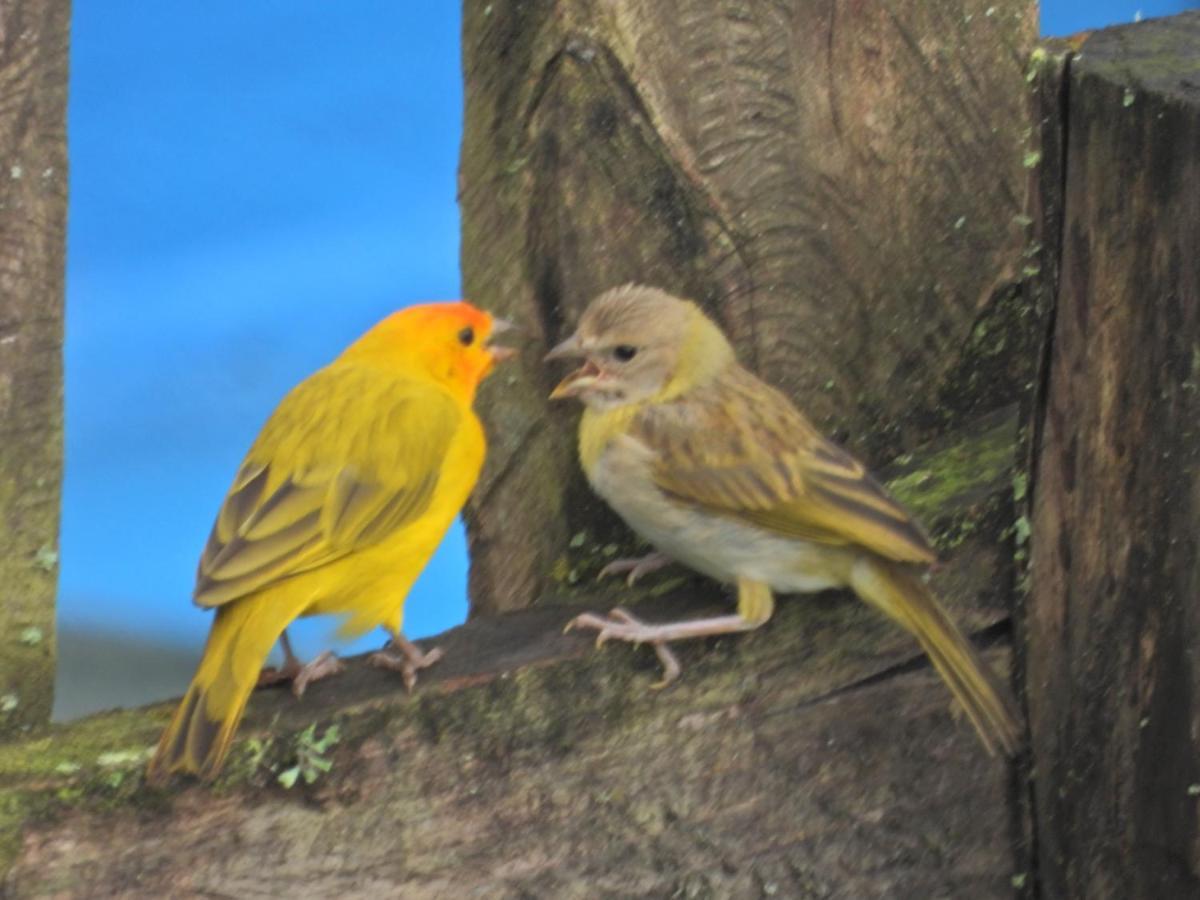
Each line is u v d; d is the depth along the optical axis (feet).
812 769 25.11
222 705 22.63
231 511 25.89
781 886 25.03
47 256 23.03
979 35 27.45
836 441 27.50
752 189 26.53
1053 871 25.31
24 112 22.62
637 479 26.58
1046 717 25.12
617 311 26.30
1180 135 22.39
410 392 27.45
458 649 24.70
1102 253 23.45
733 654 24.99
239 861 22.62
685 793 24.61
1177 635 23.07
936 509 25.77
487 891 23.75
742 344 27.12
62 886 21.91
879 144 27.02
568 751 24.04
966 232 27.73
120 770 22.04
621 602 26.78
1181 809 23.27
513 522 27.99
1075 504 24.25
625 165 26.02
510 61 25.84
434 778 23.41
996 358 28.17
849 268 27.17
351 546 25.77
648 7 25.49
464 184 26.84
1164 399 22.93
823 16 26.40
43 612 23.62
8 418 23.07
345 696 23.71
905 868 25.49
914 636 25.07
